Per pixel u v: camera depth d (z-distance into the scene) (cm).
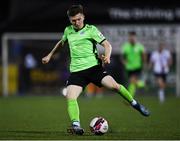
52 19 8038
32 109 5500
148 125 3816
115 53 7975
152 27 8062
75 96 3069
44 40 8131
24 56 8181
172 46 8050
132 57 6412
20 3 8056
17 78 8194
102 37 3089
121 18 8031
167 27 8062
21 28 8106
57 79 8119
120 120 4228
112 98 7444
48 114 4862
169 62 6919
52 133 3291
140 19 8062
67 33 3153
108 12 8025
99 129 3122
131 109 5409
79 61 3105
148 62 7975
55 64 8112
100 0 8012
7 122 4109
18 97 7744
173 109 5438
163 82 6925
